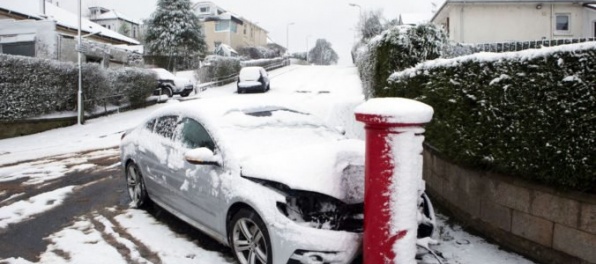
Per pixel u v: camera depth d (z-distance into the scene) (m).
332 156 3.91
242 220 3.98
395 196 3.14
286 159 4.01
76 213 5.98
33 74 16.00
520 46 8.66
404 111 3.06
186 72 39.75
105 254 4.54
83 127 16.66
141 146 5.89
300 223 3.56
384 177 3.15
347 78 33.50
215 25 67.00
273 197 3.70
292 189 3.68
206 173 4.48
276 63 50.25
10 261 4.43
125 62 29.17
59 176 8.52
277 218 3.58
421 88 6.11
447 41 9.38
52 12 34.59
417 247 3.80
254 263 3.93
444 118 5.45
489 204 4.70
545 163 3.87
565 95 3.66
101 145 12.69
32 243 4.92
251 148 4.43
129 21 65.38
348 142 4.37
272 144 4.59
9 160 10.80
